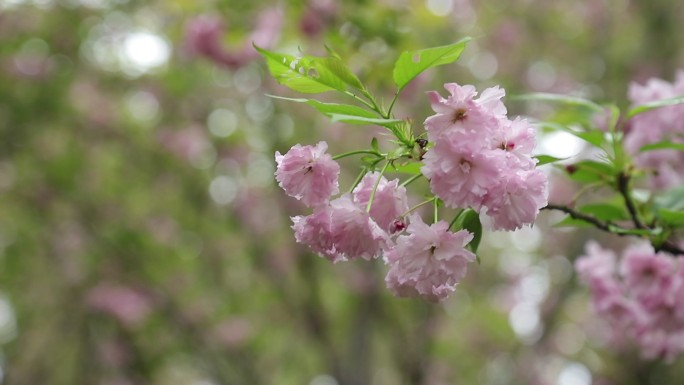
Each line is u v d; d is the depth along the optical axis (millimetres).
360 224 1759
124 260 8953
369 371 8594
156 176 8711
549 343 9836
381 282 8906
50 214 8586
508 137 1696
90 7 7930
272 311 9445
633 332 3484
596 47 9398
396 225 1825
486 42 9344
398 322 9211
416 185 5078
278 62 1823
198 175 8812
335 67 1840
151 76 8383
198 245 9156
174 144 8508
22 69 7926
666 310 3068
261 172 8812
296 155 1781
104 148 8625
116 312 8820
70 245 8727
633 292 3086
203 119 8570
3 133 8109
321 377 11219
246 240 8945
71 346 11031
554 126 2541
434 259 1746
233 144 8656
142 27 8172
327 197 1777
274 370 10727
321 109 1746
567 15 9414
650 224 2627
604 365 11188
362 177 1899
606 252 3510
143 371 9945
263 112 8125
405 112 5371
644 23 9188
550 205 2367
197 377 12555
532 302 10469
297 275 8812
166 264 9117
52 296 9617
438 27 6895
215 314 9352
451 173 1632
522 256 10750
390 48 4164
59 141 8406
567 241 9758
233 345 9250
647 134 3092
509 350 11344
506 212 1665
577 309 10164
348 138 7953
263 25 5168
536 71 9531
